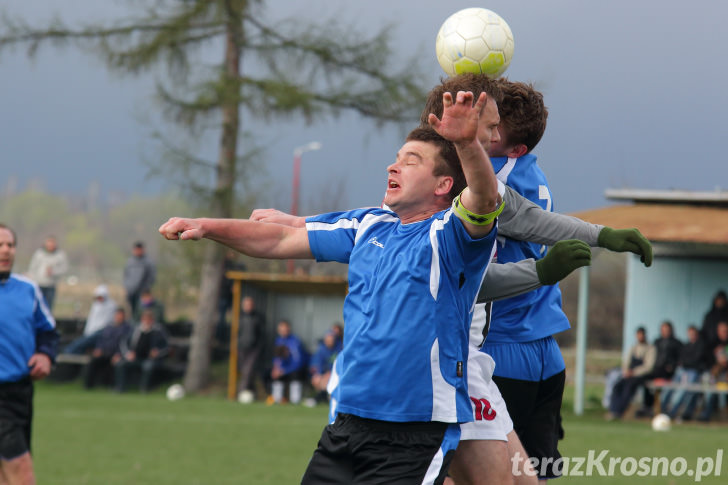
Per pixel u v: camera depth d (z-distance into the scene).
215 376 40.31
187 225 6.79
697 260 35.34
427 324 6.20
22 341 12.43
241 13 37.12
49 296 40.00
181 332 47.06
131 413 28.38
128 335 37.97
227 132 37.66
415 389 6.19
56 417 26.67
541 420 8.60
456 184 6.61
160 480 16.09
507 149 8.18
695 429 27.72
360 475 6.37
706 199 35.75
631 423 29.69
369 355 6.32
